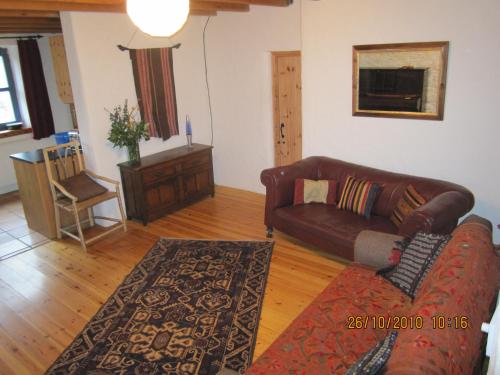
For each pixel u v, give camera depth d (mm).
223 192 5914
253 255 4020
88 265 4012
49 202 4559
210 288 3484
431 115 3680
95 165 4723
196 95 5691
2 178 6301
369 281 2678
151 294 3439
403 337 1572
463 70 3432
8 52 6434
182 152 5270
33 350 2867
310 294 3357
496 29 3213
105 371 2611
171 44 5246
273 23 4855
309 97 4480
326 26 4125
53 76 6582
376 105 3998
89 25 4391
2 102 6520
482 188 3582
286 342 2164
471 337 1569
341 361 2012
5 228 4996
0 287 3684
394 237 2893
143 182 4746
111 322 3107
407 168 3971
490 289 1937
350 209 3900
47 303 3412
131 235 4629
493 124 3400
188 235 4562
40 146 6672
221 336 2891
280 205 4148
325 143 4508
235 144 5797
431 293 1774
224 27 5320
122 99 4836
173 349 2781
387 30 3750
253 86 5305
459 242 2184
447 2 3373
